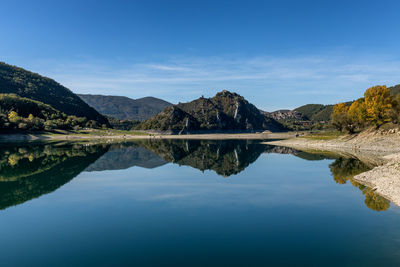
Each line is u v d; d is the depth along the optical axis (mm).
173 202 27312
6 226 20766
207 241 17797
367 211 23656
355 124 100625
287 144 119375
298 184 35562
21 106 189625
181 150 93000
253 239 18094
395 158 57750
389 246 16812
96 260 15242
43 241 17953
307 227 20141
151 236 18703
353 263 14766
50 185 35469
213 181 38031
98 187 34344
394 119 83312
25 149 89875
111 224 21109
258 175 42594
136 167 51500
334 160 59281
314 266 14430
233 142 149125
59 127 194375
